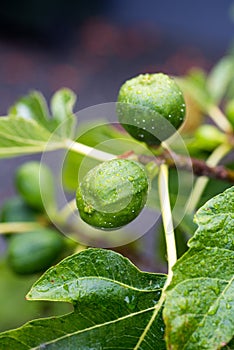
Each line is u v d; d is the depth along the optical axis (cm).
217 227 37
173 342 36
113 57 226
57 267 38
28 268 53
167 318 36
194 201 48
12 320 58
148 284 38
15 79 200
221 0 266
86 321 38
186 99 59
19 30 228
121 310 38
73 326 38
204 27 256
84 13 242
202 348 36
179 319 36
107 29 244
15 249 53
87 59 221
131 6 260
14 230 55
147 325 38
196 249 37
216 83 60
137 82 43
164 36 248
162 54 234
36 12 225
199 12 264
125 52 231
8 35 227
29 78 202
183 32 253
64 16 233
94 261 38
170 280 38
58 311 56
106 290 38
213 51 240
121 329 38
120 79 209
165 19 260
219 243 37
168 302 36
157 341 38
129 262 38
